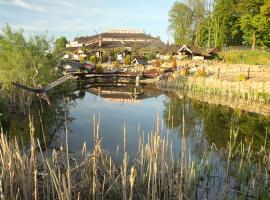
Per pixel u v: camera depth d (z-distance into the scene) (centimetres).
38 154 1284
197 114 2861
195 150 1678
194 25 10656
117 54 9062
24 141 1798
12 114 2473
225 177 1245
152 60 8656
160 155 1131
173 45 9162
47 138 1906
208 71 5716
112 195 1015
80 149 1623
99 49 9288
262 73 5003
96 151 1066
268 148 1784
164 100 3794
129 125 2348
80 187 976
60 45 3919
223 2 9131
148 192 984
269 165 1288
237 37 9869
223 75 5100
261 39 8012
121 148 1677
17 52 3164
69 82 4194
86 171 1012
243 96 3478
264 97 3325
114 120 2522
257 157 1555
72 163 1196
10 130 2127
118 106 3275
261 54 7594
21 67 3058
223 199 1105
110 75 6306
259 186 1142
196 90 4425
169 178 1041
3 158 909
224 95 3906
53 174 915
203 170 1349
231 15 9312
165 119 2616
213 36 10238
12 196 866
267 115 2798
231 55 8000
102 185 1017
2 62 3098
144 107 3244
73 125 2303
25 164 946
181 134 2077
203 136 2030
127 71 6706
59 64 3988
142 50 9138
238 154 1591
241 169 1327
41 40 3516
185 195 1020
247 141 1955
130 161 1391
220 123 2481
